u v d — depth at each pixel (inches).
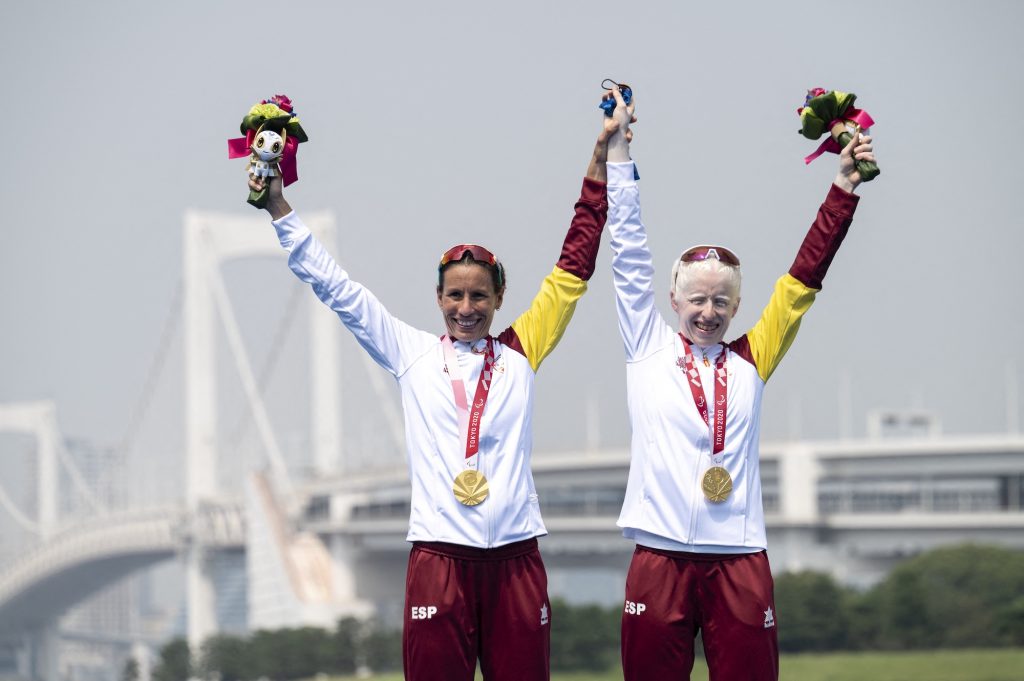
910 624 6210.6
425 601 746.8
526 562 754.8
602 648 6304.1
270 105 780.6
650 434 792.9
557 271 792.9
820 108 792.9
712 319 788.6
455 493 749.3
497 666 748.6
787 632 6230.3
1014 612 6136.8
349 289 781.3
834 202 791.1
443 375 773.3
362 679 6948.8
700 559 777.6
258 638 7711.6
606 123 798.5
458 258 765.3
